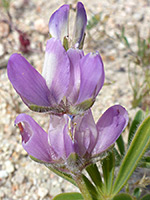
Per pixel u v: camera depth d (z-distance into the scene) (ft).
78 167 0.18
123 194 0.21
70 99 0.16
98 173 0.23
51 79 0.16
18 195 0.30
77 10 0.17
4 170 0.31
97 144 0.18
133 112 0.34
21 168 0.32
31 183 0.31
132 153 0.21
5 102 0.36
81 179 0.19
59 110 0.16
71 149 0.17
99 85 0.16
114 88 0.38
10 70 0.15
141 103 0.35
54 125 0.17
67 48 0.17
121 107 0.18
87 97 0.16
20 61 0.15
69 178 0.23
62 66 0.15
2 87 0.38
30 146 0.17
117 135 0.18
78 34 0.17
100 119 0.18
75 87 0.16
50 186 0.30
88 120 0.17
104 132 0.18
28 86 0.15
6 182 0.31
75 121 0.17
